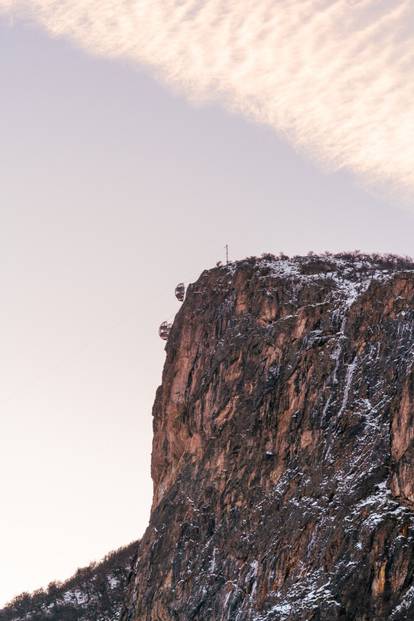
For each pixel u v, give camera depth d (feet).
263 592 620.90
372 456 621.72
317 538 609.83
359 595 571.69
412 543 570.05
